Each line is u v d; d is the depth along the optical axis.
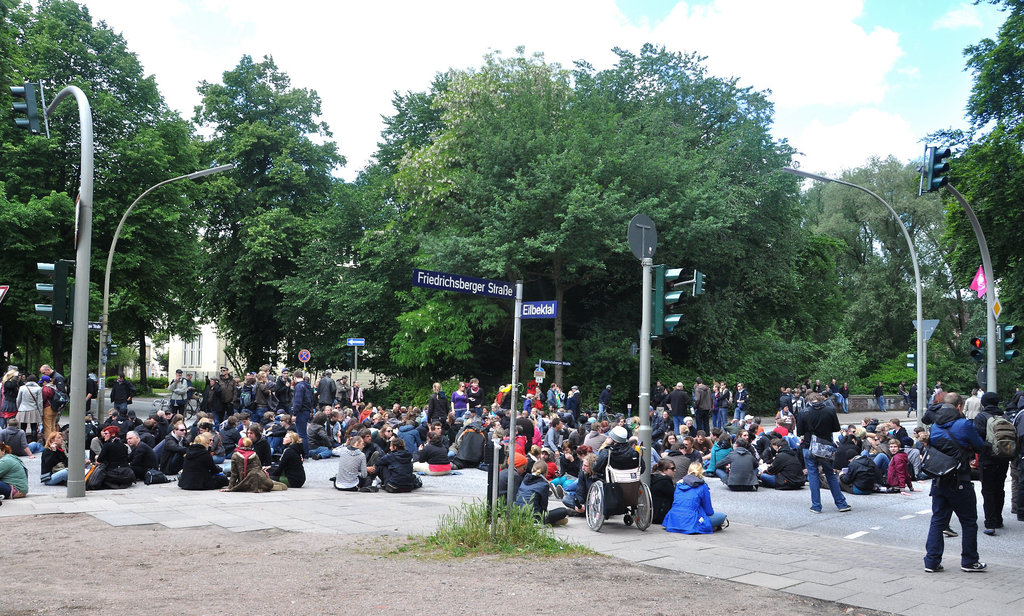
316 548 8.75
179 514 11.21
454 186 33.38
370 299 36.34
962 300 54.25
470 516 9.12
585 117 33.69
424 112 42.16
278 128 45.09
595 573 7.71
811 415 13.43
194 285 42.62
